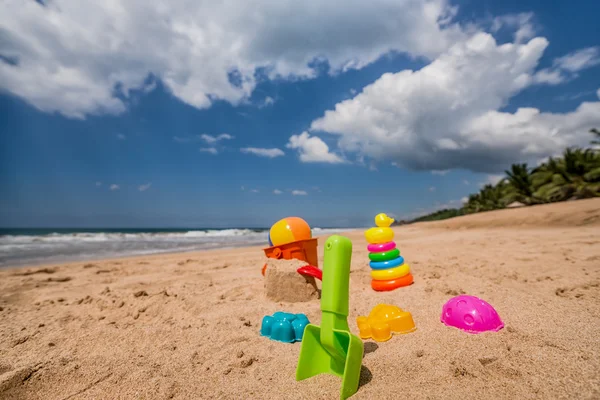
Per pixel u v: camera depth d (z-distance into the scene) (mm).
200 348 2947
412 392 2031
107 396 2254
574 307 3312
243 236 30516
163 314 3961
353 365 2078
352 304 4047
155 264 8320
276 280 4312
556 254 6367
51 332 3473
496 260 6246
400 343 2781
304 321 3166
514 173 39688
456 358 2408
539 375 2090
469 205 51781
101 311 4188
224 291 4844
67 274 7043
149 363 2686
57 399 2260
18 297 5125
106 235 28328
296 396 2109
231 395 2168
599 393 1856
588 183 30875
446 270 5621
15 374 2510
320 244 11938
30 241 21297
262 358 2703
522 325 2916
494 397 1914
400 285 4633
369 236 4918
